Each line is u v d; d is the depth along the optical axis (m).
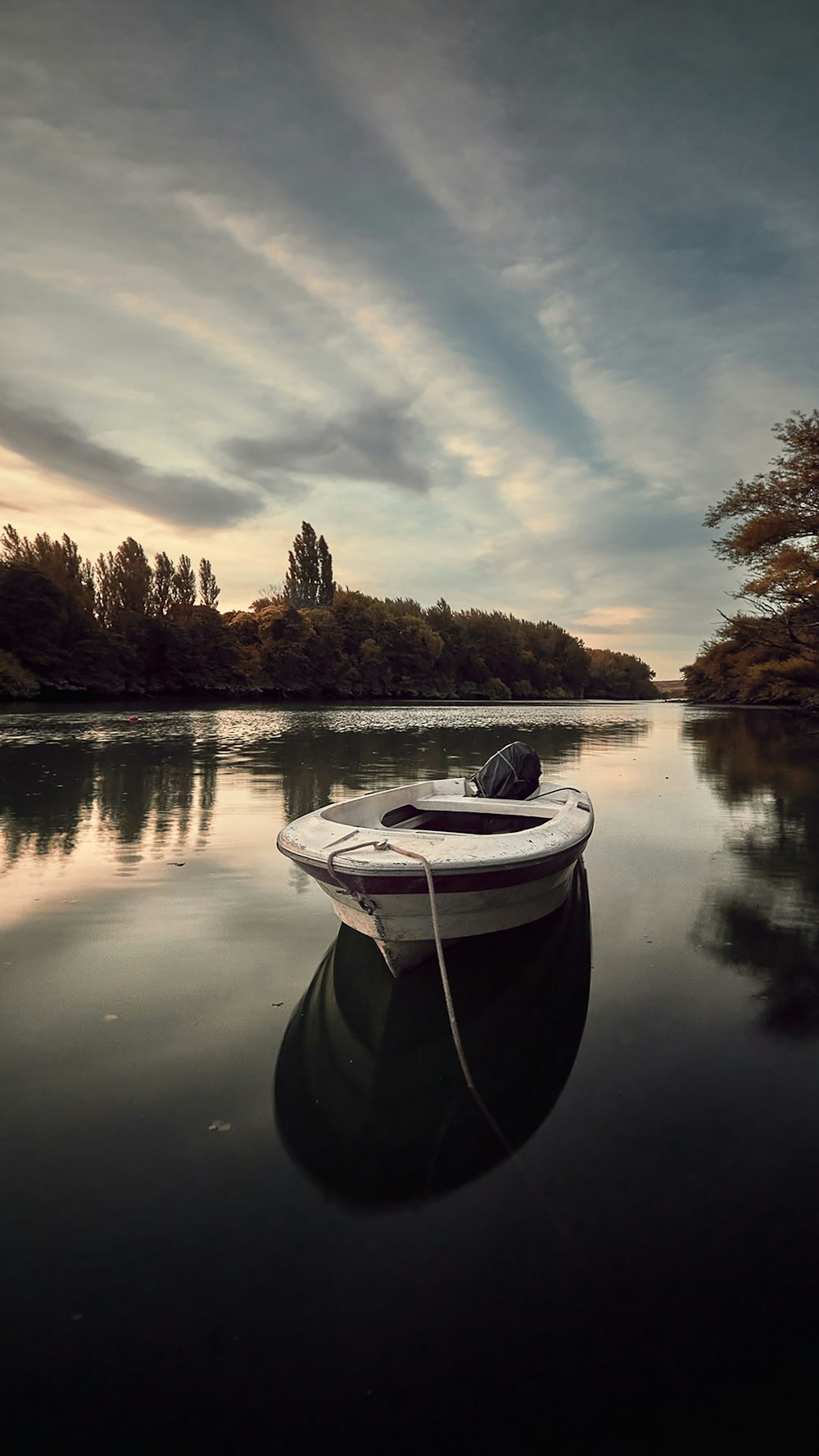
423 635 89.69
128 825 7.90
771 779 12.59
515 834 4.38
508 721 33.56
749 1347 1.75
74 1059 3.05
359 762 14.51
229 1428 1.54
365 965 4.20
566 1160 2.45
